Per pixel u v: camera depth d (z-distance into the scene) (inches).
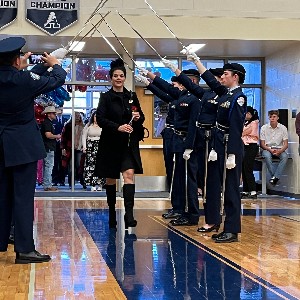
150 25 461.7
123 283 174.2
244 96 244.2
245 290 166.4
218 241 245.1
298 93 485.4
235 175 246.8
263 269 193.5
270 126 498.3
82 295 159.9
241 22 469.7
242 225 301.0
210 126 267.3
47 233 269.9
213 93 267.1
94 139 493.4
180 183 305.3
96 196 473.4
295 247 234.2
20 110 202.5
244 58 546.9
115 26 456.8
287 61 504.4
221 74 271.3
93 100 518.0
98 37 453.4
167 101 315.0
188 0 465.4
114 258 211.9
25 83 199.9
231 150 242.2
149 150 533.0
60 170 540.1
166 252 223.5
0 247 208.5
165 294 161.8
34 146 203.9
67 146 518.6
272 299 156.5
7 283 173.5
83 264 201.3
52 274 185.8
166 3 463.5
